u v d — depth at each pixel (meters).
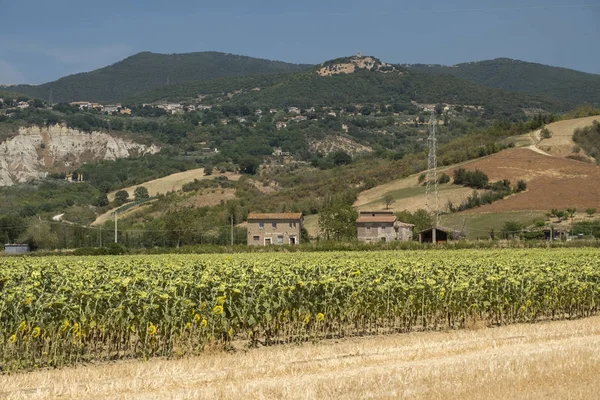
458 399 14.12
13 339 18.78
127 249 73.75
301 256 48.88
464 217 102.06
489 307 27.73
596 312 31.09
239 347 22.11
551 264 31.97
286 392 14.52
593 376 15.92
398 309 25.72
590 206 100.44
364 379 15.57
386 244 70.44
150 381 15.88
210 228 102.00
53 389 15.24
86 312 19.98
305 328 24.12
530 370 16.42
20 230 98.94
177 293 21.16
